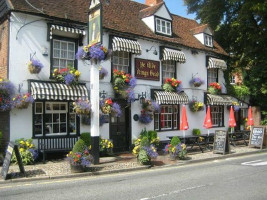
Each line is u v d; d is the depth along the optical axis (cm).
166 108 1712
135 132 1530
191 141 1591
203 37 1989
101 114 1277
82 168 991
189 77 1844
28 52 1197
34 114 1212
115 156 1352
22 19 1188
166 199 675
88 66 1368
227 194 717
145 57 1592
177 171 1055
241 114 2270
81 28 1341
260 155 1471
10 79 1147
